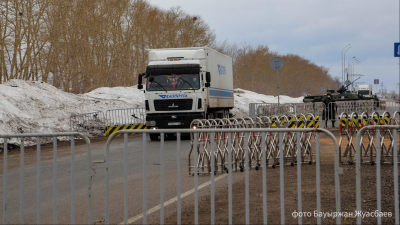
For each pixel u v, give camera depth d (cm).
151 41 6981
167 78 2373
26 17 3938
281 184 618
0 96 2684
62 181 1111
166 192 920
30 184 1085
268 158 1248
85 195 924
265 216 621
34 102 2858
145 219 638
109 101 3566
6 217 704
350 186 924
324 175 1072
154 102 2370
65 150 1941
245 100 5684
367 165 1234
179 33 7688
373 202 780
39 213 656
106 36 5766
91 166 652
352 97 3609
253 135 1227
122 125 2789
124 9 6184
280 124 1304
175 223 673
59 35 4447
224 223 666
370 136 1277
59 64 4631
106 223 645
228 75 3091
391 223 658
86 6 5378
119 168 1311
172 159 1491
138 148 1911
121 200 859
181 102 2353
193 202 818
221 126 1405
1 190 1017
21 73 4006
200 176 1127
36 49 4478
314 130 618
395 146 612
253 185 966
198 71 2359
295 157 1289
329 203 780
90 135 2759
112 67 5856
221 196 862
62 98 3191
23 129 2403
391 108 5438
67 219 730
